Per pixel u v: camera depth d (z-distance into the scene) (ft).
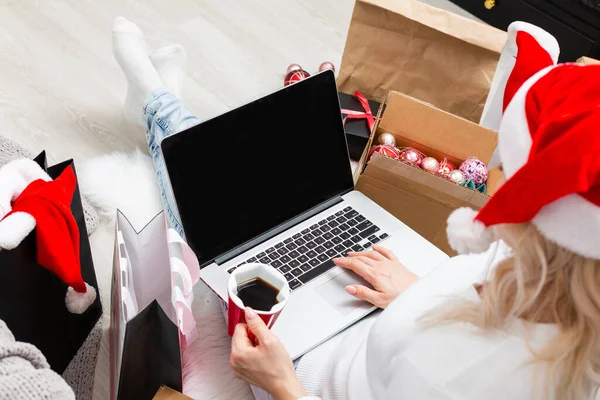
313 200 4.72
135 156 5.65
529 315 2.47
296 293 4.20
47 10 6.82
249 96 6.53
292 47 7.11
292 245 4.47
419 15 5.54
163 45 6.80
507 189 2.26
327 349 3.92
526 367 2.52
